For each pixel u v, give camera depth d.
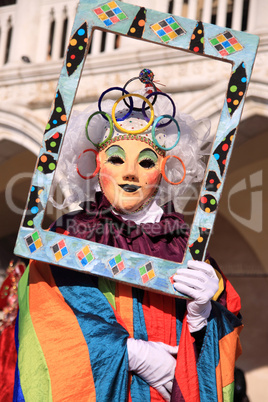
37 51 7.03
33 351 1.89
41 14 7.10
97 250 1.91
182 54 5.84
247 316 8.05
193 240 1.95
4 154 7.18
